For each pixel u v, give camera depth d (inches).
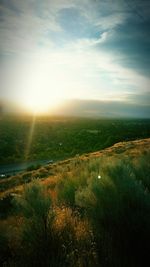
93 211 155.9
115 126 7322.8
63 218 178.1
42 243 143.0
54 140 5315.0
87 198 164.9
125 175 186.1
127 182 169.0
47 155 4013.3
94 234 149.9
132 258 124.0
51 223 157.8
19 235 163.2
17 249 156.4
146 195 155.2
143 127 6565.0
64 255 131.3
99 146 4559.5
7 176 1839.3
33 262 133.5
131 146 1488.7
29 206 165.5
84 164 386.9
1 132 5748.0
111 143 4564.5
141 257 125.4
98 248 134.3
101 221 151.3
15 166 3107.8
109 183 168.7
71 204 234.7
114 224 146.1
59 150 4372.5
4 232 171.3
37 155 3949.3
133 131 5639.8
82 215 195.2
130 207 150.0
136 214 141.3
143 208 145.7
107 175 192.7
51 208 175.9
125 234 138.2
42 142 5044.3
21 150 4212.6
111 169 205.5
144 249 129.7
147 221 136.0
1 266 142.1
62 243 145.9
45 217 157.9
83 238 149.8
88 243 141.9
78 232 156.7
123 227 141.6
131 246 131.5
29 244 147.2
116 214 147.3
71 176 313.7
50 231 151.3
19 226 180.7
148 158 292.8
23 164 3277.6
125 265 120.6
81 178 273.4
